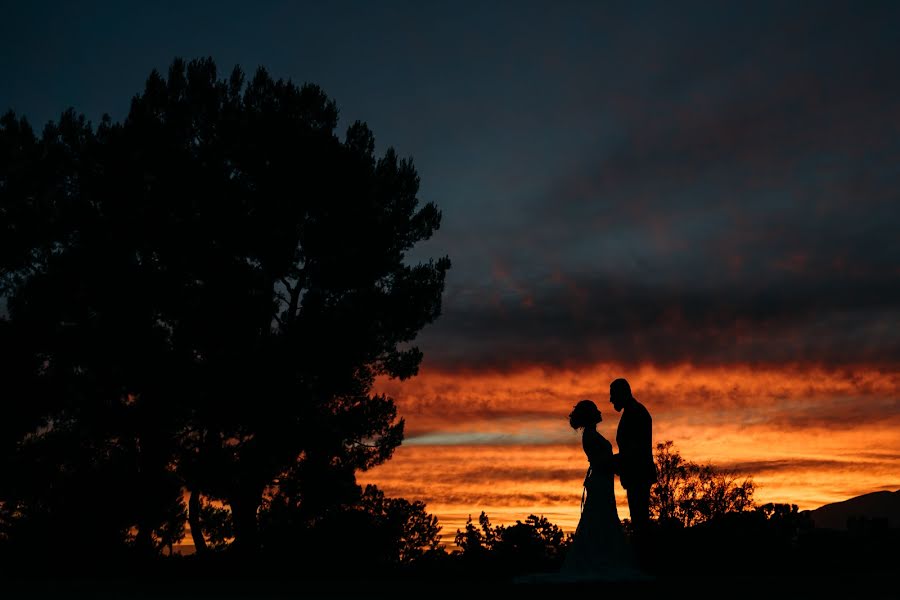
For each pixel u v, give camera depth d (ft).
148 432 68.33
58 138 78.13
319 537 59.67
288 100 77.15
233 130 74.33
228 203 72.13
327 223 73.61
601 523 33.19
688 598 24.66
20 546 63.52
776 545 42.16
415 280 79.10
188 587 35.68
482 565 49.21
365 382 76.59
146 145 74.64
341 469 69.97
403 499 68.74
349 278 73.87
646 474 33.47
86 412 69.05
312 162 73.41
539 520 49.96
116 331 70.44
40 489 67.92
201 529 68.69
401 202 81.71
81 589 34.88
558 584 30.48
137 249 74.23
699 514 50.14
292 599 28.43
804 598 23.99
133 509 65.26
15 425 69.31
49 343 71.61
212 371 67.26
